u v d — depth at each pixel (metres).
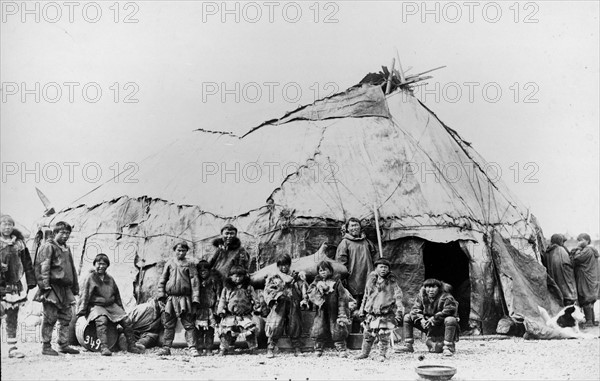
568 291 15.55
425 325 12.78
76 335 12.88
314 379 10.82
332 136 14.98
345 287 13.41
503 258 14.87
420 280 14.05
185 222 14.01
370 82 16.05
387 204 14.30
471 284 14.55
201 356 12.46
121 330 12.73
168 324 12.63
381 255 13.84
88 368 11.44
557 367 11.73
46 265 12.38
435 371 10.72
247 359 12.20
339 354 12.55
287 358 12.29
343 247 13.55
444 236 14.26
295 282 12.93
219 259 13.20
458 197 15.02
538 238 16.11
